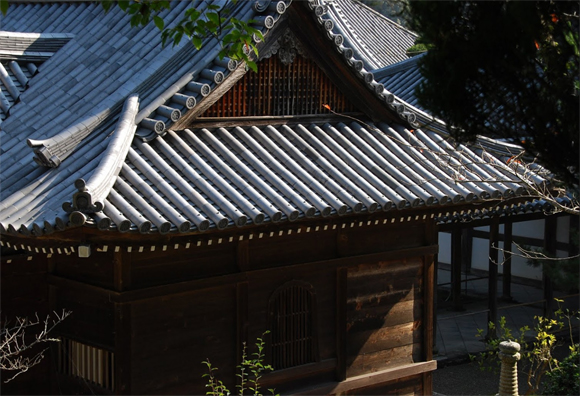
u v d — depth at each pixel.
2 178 9.14
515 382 10.17
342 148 10.80
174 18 11.63
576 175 6.19
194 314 9.82
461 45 5.88
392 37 29.77
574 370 11.89
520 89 5.96
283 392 10.68
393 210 10.46
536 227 20.95
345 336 11.12
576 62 5.82
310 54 10.80
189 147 9.64
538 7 5.55
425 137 11.67
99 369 9.59
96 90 10.66
